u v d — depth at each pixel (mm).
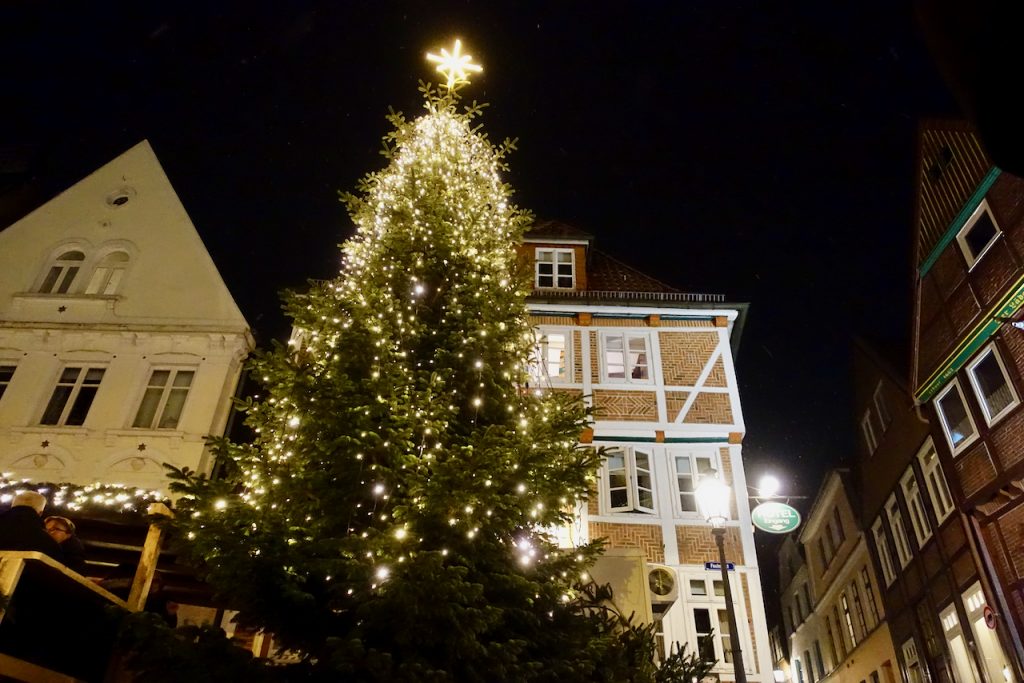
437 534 7633
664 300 17469
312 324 9883
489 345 10062
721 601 14086
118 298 15812
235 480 8492
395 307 10141
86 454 13922
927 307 17500
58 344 15203
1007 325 14516
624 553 12258
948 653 17859
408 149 12484
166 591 10789
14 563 6086
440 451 8359
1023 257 14188
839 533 26656
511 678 7238
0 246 16516
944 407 17109
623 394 16359
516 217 12602
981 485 15477
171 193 17531
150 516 8258
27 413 14289
